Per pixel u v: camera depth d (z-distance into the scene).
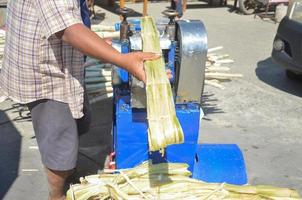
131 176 2.45
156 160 2.70
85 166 3.60
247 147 4.06
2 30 5.12
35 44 2.36
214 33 8.44
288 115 4.80
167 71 2.47
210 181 2.71
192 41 2.45
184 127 2.62
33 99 2.51
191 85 2.56
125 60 2.08
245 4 10.46
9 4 2.50
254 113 4.81
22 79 2.47
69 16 2.09
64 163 2.66
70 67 2.47
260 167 3.73
